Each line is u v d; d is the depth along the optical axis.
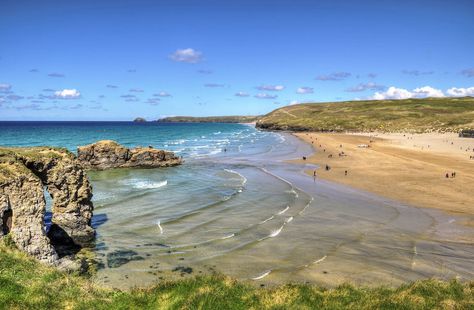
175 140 133.50
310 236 27.20
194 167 64.12
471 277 20.33
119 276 20.28
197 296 13.64
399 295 14.38
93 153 60.31
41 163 23.84
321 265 21.92
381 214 33.41
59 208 24.92
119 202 36.78
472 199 39.16
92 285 15.60
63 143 105.25
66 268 20.48
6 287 12.91
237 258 23.02
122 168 61.78
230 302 13.35
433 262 22.45
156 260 22.62
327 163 67.94
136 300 13.84
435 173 55.09
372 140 120.44
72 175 25.28
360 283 19.34
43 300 12.60
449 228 29.38
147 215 32.28
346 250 24.41
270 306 13.02
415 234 27.84
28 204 20.03
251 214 33.03
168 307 13.09
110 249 24.33
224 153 88.31
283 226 29.56
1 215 18.84
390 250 24.44
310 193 41.94
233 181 49.69
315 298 14.07
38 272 15.09
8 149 23.30
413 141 113.44
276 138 143.75
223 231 28.27
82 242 25.39
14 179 19.69
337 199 39.09
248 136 162.12
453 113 192.88
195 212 33.41
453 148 91.62
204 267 21.64
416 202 37.94
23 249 19.39
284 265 21.92
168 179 51.38
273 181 49.69
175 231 28.16
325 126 195.25
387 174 54.75
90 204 27.03
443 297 14.30
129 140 128.50
